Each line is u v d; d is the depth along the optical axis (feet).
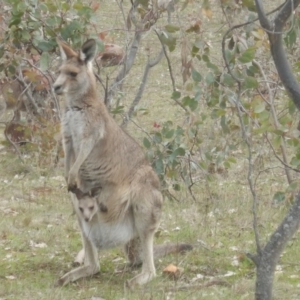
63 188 66.18
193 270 47.01
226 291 42.80
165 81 101.65
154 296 41.45
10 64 62.54
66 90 44.50
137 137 79.56
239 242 52.44
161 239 53.06
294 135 50.19
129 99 93.61
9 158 73.87
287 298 42.06
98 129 44.96
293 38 47.01
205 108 74.23
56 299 41.06
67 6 57.06
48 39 59.82
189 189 61.52
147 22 62.95
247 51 48.62
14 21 57.62
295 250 50.83
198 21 56.18
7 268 46.96
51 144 70.03
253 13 54.85
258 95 58.23
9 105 77.51
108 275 46.01
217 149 62.34
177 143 57.57
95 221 44.27
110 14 119.75
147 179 45.19
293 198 57.72
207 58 54.65
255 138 73.41
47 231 54.49
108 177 44.93
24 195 64.34
